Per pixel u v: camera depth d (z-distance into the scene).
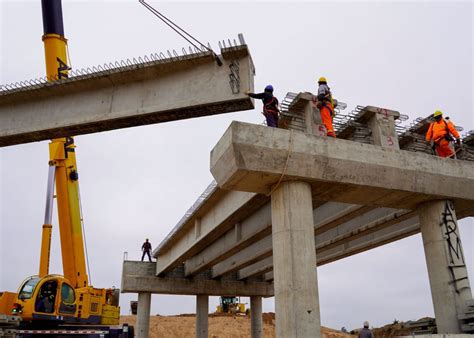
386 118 15.20
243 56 13.56
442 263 13.15
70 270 21.73
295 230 11.33
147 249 34.22
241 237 22.05
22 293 18.98
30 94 15.86
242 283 34.00
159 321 55.41
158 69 14.42
